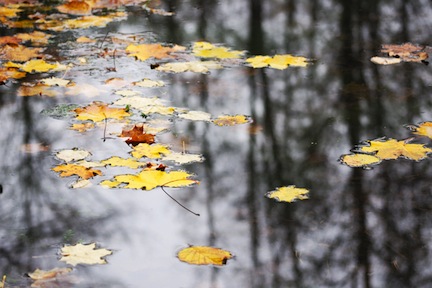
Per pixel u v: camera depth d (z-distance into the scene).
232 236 4.07
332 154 5.12
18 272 3.63
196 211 4.33
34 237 3.99
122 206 4.36
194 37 7.79
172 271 3.70
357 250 3.97
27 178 4.65
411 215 4.34
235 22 8.45
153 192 4.55
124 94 6.09
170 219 4.23
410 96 6.22
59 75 6.50
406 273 3.76
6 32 7.69
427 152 5.15
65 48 7.25
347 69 6.92
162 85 6.34
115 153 5.04
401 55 7.34
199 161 4.97
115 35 7.72
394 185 4.70
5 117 5.57
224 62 7.02
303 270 3.76
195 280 3.62
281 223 4.23
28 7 8.79
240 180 4.73
